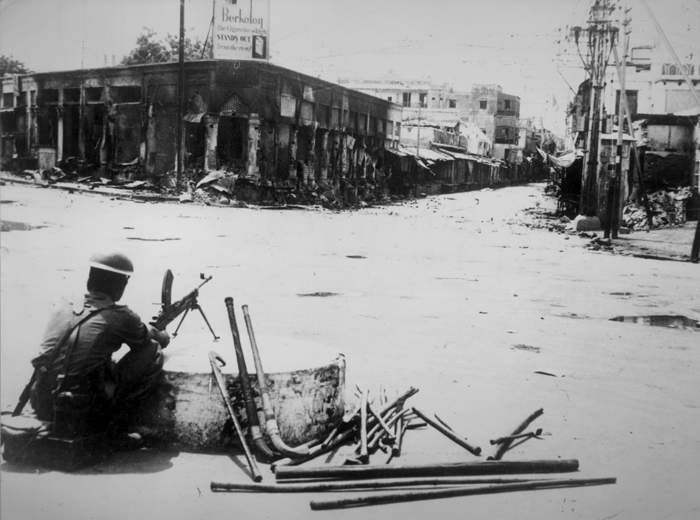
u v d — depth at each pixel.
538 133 101.44
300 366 4.66
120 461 4.28
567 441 4.98
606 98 33.88
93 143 39.62
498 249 21.20
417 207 45.91
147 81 36.78
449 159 65.31
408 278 13.84
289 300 10.52
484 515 3.79
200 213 27.44
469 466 4.30
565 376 6.85
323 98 42.06
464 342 8.20
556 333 9.05
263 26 34.34
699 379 6.96
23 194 30.16
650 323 10.19
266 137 36.38
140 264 13.48
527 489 4.17
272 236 20.88
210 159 35.38
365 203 46.09
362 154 49.31
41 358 4.28
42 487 3.89
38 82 40.69
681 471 4.52
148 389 4.48
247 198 35.31
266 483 4.02
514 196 62.22
